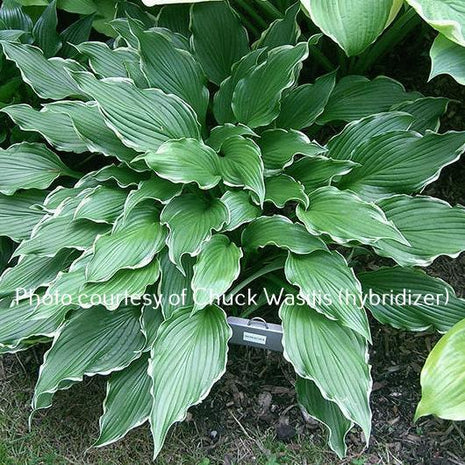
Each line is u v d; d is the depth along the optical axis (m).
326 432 1.53
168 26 1.77
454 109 1.89
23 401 1.63
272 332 1.44
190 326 1.39
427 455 1.49
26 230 1.61
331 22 1.33
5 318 1.51
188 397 1.31
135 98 1.46
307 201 1.40
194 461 1.51
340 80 1.73
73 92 1.69
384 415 1.56
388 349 1.66
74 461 1.52
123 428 1.40
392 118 1.55
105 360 1.44
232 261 1.38
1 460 1.53
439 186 1.83
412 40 1.98
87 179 1.58
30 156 1.67
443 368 1.28
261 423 1.56
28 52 1.68
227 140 1.49
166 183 1.47
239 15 1.86
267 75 1.53
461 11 1.35
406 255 1.44
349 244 1.44
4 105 1.78
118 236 1.42
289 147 1.50
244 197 1.47
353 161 1.56
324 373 1.31
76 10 1.88
